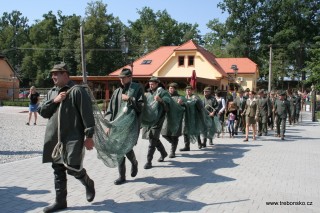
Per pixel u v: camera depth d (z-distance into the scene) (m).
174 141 9.52
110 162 6.12
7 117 22.33
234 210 5.49
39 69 73.69
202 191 6.45
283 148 11.95
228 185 6.92
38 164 8.27
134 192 6.25
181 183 6.94
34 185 6.50
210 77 38.78
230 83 45.19
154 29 73.62
